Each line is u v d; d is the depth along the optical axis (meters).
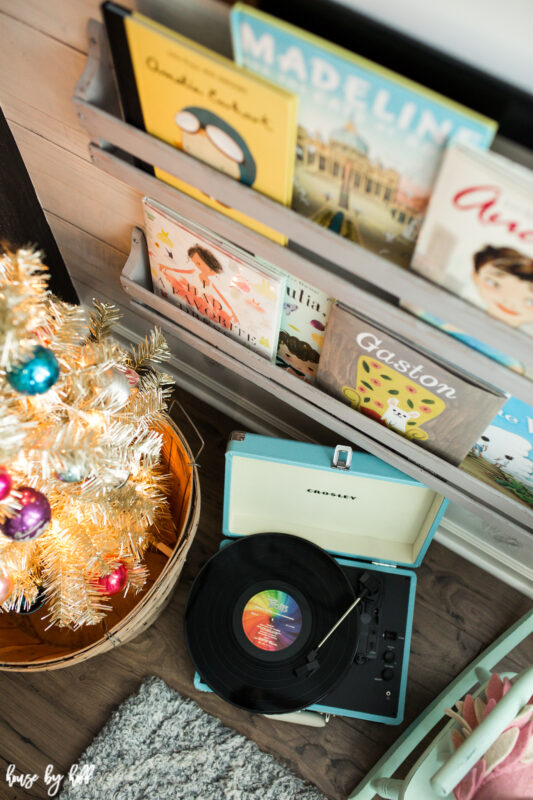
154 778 1.33
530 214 0.61
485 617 1.48
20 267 0.78
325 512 1.35
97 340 1.07
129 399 1.07
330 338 0.96
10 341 0.73
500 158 0.59
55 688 1.40
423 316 0.82
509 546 1.40
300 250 0.92
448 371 0.87
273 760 1.34
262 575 1.33
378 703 1.31
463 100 0.68
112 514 1.07
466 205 0.64
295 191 0.81
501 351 0.76
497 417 0.96
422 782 0.98
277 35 0.62
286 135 0.70
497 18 0.59
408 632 1.33
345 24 0.67
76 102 0.81
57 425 0.87
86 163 1.10
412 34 0.65
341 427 1.15
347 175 0.74
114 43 0.73
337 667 1.27
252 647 1.29
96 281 1.48
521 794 0.93
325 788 1.33
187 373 1.60
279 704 1.24
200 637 1.29
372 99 0.63
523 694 0.85
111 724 1.37
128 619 1.12
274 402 1.48
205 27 0.75
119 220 1.20
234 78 0.66
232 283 0.99
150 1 0.75
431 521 1.26
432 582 1.50
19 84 1.01
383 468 1.18
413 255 0.74
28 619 1.37
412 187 0.70
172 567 1.15
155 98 0.76
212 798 1.31
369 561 1.40
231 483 1.30
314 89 0.65
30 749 1.36
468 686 1.28
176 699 1.39
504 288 0.70
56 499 1.05
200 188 0.82
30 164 1.19
